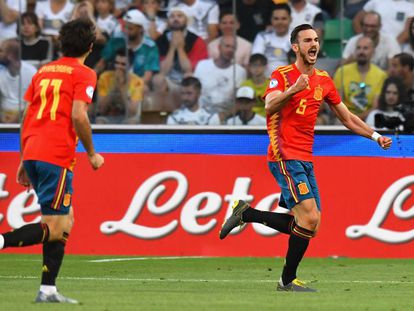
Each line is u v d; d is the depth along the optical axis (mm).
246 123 49156
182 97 49344
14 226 38406
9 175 38781
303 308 18312
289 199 23547
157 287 24875
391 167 38438
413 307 19031
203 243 38469
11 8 49156
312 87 23703
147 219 38719
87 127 18859
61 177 19141
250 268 33469
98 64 49062
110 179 38969
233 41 49281
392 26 48938
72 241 38906
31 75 49000
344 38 49188
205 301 19750
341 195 38500
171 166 38938
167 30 49469
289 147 23578
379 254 38156
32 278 28453
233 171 38812
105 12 49406
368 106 48969
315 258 37938
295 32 23828
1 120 48688
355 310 18125
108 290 23484
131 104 49250
